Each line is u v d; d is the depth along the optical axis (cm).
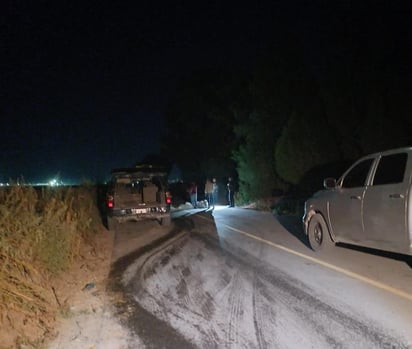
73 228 968
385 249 779
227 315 603
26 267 697
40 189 1121
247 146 2378
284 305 632
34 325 584
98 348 515
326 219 959
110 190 1516
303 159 1858
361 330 529
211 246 1143
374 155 834
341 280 747
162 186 1558
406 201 707
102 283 806
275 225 1523
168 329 563
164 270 889
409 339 499
